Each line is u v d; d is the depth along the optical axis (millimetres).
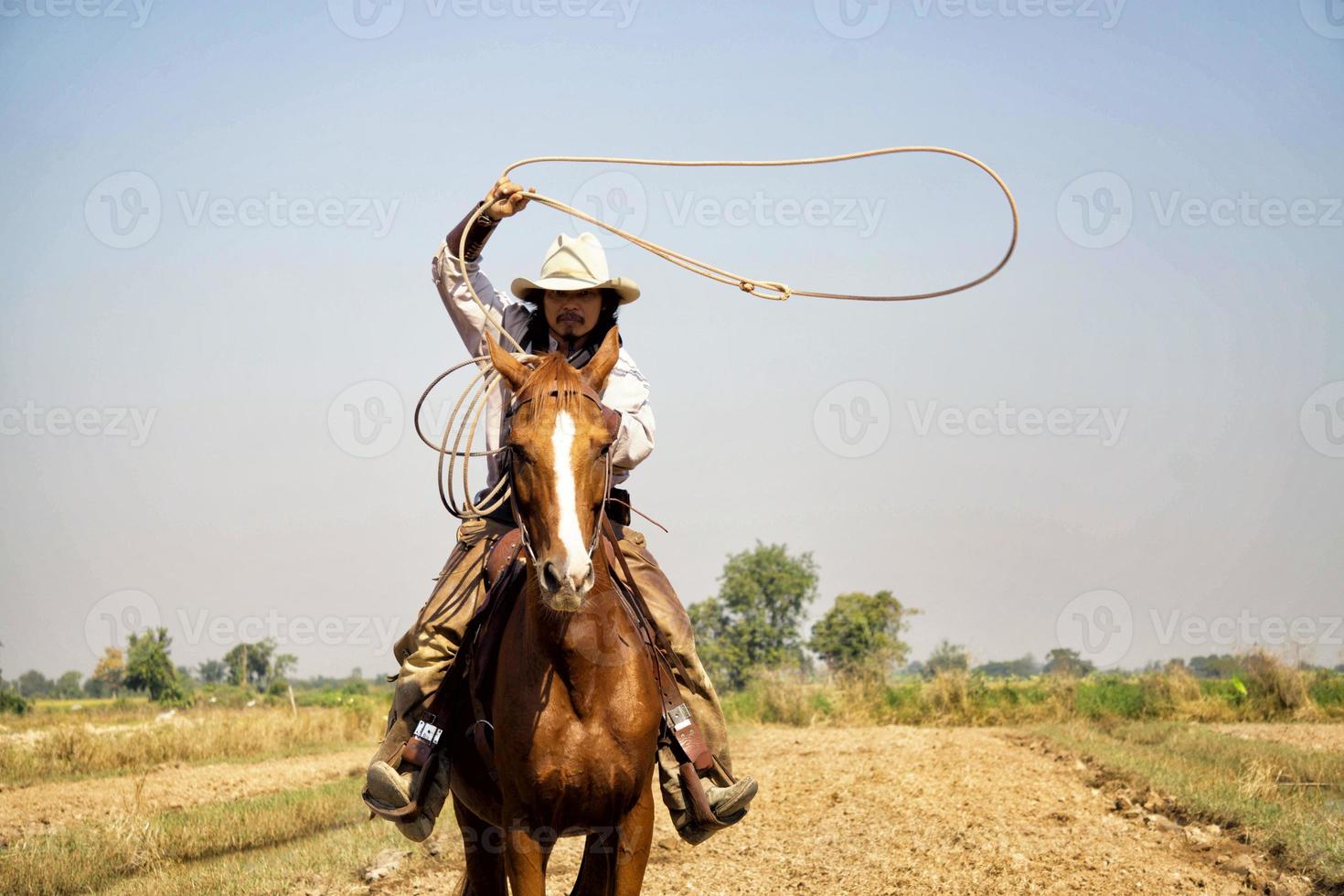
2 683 32594
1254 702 21734
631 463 4938
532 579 4141
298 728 21828
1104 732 18656
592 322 5332
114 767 16906
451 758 4934
